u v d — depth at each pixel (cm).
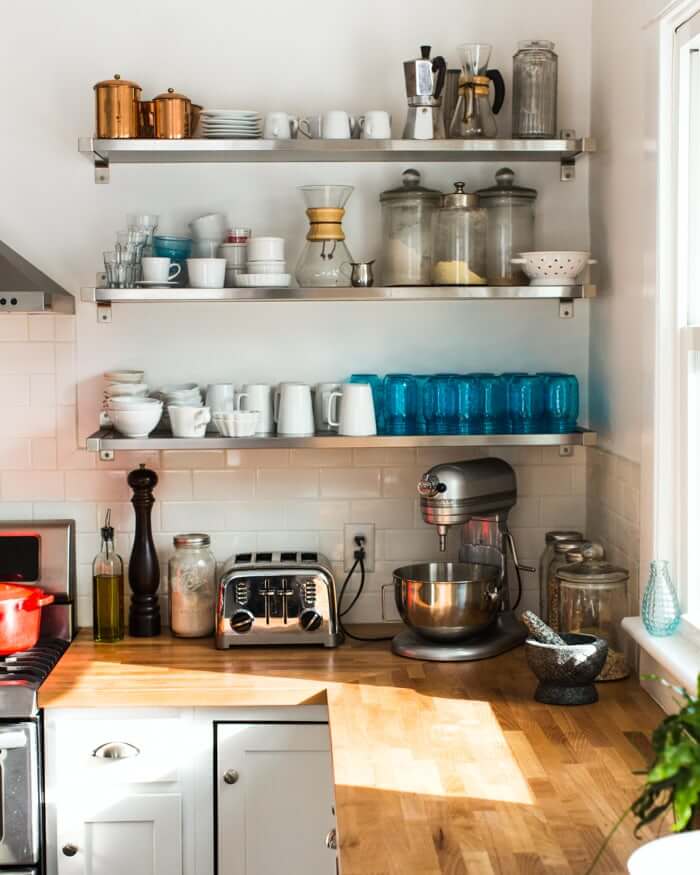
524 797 226
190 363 353
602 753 249
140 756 304
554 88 327
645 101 291
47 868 305
